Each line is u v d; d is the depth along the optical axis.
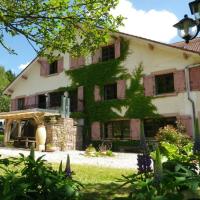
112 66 21.95
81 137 22.45
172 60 19.20
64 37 7.28
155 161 2.37
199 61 18.11
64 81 24.78
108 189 5.85
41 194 2.70
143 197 2.27
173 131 16.17
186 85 18.33
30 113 19.67
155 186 2.33
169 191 2.31
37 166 2.85
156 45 19.56
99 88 22.55
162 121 19.44
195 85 18.08
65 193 2.66
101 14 6.84
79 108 23.19
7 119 23.55
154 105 19.58
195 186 2.28
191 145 3.75
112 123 21.75
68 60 24.81
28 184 2.62
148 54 20.38
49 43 7.28
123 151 20.42
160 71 19.59
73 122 21.31
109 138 21.34
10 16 6.55
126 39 21.50
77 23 7.16
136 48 20.98
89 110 22.77
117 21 7.06
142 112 20.02
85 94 23.28
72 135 20.98
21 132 26.58
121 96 21.17
